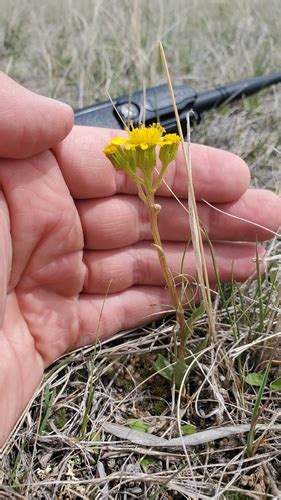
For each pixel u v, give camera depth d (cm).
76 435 15
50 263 16
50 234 16
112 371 16
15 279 16
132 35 26
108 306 17
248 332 16
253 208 17
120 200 17
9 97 14
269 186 21
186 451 14
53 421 15
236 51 27
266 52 28
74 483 14
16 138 14
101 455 15
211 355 16
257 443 14
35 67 28
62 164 16
